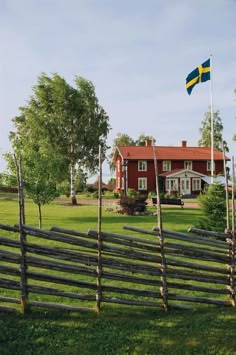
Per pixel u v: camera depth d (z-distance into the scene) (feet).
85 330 21.43
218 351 19.80
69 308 23.36
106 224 70.08
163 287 24.45
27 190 61.98
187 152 194.70
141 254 24.26
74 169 133.80
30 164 63.16
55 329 21.43
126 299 24.06
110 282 29.63
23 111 141.90
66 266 23.31
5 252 22.61
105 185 232.53
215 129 236.84
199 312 24.22
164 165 187.21
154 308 24.47
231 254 25.79
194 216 86.58
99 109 143.13
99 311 23.61
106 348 19.89
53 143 133.59
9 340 20.31
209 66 95.45
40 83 136.36
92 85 140.15
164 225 68.95
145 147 193.98
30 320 22.13
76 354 19.40
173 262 24.89
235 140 111.34
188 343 20.45
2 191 177.88
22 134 151.33
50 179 64.64
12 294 26.55
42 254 23.17
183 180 183.93
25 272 22.97
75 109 134.82
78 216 85.71
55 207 112.68
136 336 20.94
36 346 19.98
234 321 22.94
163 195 143.33
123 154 185.16
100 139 142.10
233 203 26.86
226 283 25.66
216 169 192.34
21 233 22.84
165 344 20.34
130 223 71.97
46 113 135.33
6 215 84.38
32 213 91.97
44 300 25.32
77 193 187.11
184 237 25.21
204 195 53.72
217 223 50.49
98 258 23.67
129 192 143.23
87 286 23.63
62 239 23.41
